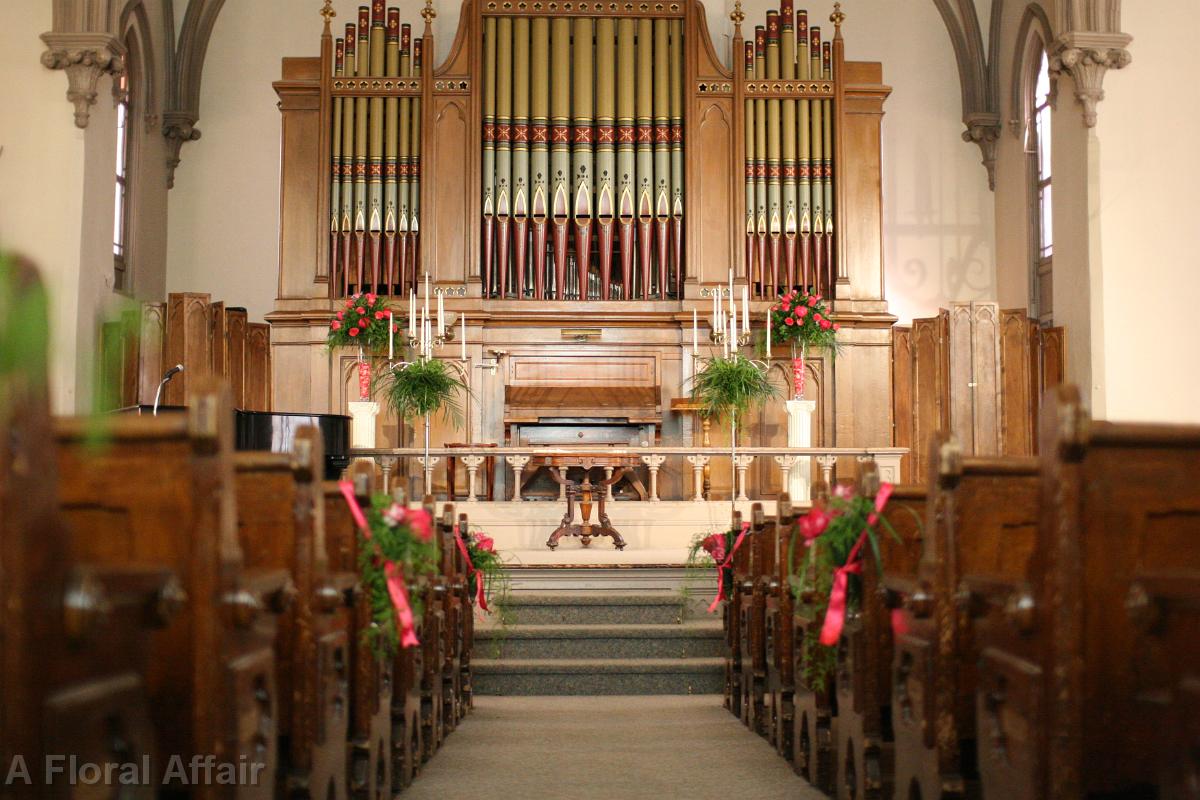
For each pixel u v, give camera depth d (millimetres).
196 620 2996
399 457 12664
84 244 11625
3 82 11664
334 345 12570
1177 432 3057
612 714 7750
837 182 13672
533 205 13562
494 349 13375
